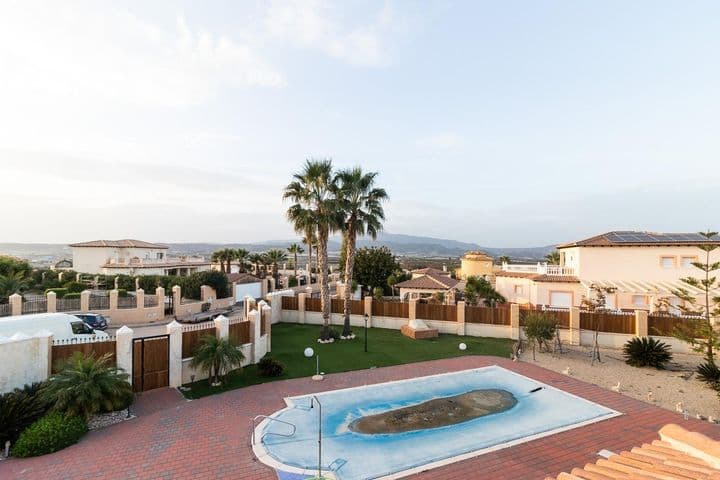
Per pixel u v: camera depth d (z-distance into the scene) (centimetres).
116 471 1014
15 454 1085
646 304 2991
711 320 2298
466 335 2753
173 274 5547
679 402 1541
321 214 2455
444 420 1365
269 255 5691
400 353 2259
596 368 2009
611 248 3097
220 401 1521
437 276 4394
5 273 3775
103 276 4144
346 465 1066
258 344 2088
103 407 1347
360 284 4672
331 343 2464
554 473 1038
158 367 1650
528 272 3722
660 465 556
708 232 2192
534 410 1457
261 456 1104
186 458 1088
